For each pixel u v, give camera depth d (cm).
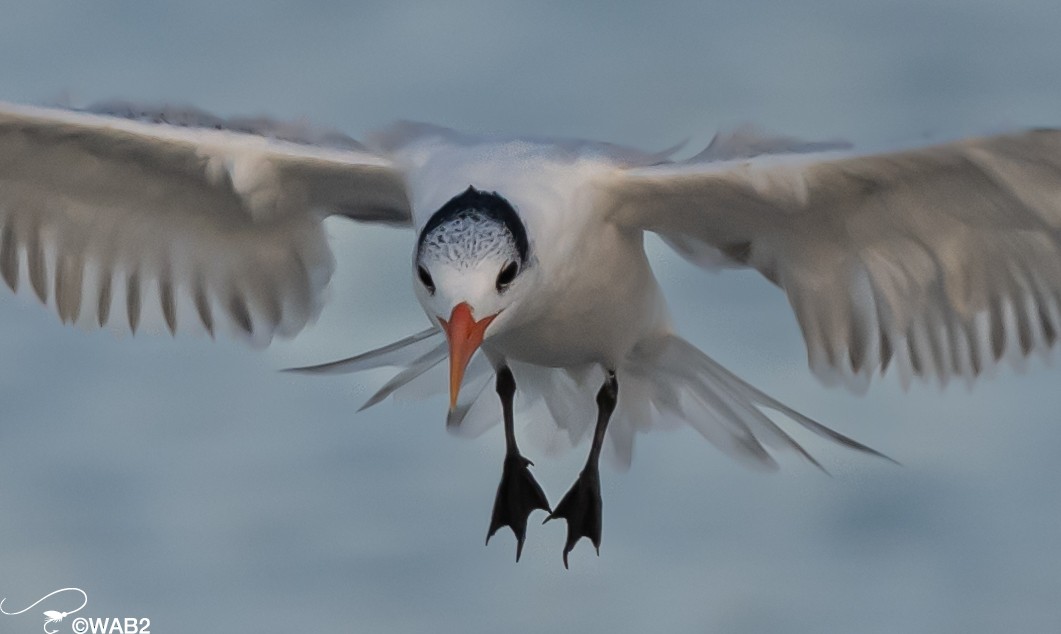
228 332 1366
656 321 1309
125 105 1246
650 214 1208
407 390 1385
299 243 1322
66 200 1301
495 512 1342
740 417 1338
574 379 1363
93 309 1348
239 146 1216
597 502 1328
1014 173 1120
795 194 1155
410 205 1207
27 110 1207
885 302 1250
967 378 1247
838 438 1279
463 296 1056
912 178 1153
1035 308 1209
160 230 1324
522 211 1107
